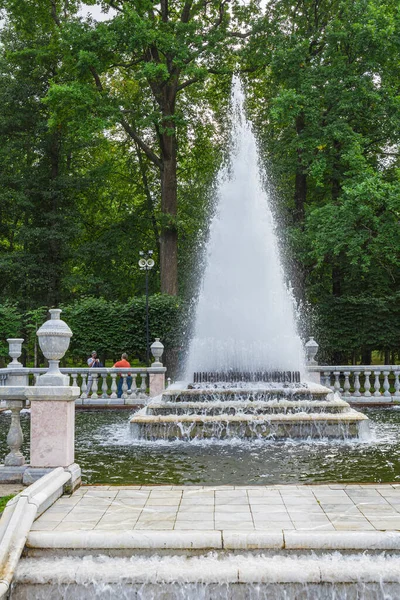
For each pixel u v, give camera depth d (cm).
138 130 3106
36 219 3058
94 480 723
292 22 2608
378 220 2038
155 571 431
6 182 2902
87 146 3064
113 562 450
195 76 2495
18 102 2867
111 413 1521
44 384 653
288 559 447
